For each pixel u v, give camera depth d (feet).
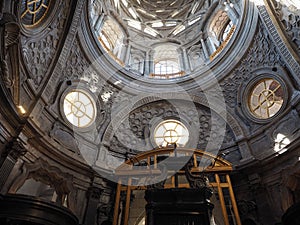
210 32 55.93
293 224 21.91
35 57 31.12
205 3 61.36
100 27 50.42
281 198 29.76
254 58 40.06
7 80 24.91
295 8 32.63
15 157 25.40
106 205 33.37
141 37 60.59
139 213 34.71
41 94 31.27
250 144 37.29
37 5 30.25
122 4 62.03
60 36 36.37
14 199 21.36
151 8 67.67
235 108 41.70
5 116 24.35
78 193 32.22
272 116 35.47
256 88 40.01
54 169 30.68
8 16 22.49
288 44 32.99
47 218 22.27
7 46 24.75
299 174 28.66
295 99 31.78
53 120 33.50
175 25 64.80
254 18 39.14
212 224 23.04
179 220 23.75
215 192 33.94
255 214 31.12
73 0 37.45
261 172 33.12
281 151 30.86
